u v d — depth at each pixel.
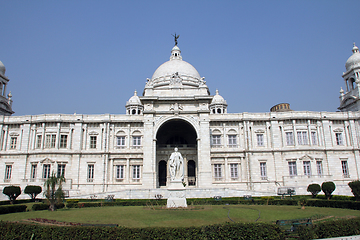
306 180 60.41
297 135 66.81
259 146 67.81
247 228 19.47
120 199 49.50
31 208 40.22
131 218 28.31
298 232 20.34
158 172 70.12
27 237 20.77
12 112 78.94
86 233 19.86
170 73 86.75
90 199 49.41
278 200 41.69
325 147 67.00
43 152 65.00
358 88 72.00
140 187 65.50
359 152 67.50
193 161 71.88
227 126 69.31
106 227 20.14
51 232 20.38
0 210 34.03
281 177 65.44
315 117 67.88
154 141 60.97
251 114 69.12
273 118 68.31
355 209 34.00
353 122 69.12
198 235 19.30
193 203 43.03
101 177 65.44
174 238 19.23
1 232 21.48
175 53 94.88
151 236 19.31
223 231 19.41
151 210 33.69
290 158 65.50
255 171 66.19
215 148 68.06
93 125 68.56
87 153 66.50
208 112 62.34
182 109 63.22
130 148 67.94
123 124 69.06
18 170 65.56
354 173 66.62
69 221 27.45
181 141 76.12
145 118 62.22
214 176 67.19
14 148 67.56
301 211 32.78
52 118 67.06
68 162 65.56
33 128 67.62
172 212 31.16
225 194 52.16
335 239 18.78
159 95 64.56
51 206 37.22
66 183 63.75
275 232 19.47
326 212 31.97
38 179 61.81
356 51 77.31
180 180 37.50
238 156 67.62
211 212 31.02
